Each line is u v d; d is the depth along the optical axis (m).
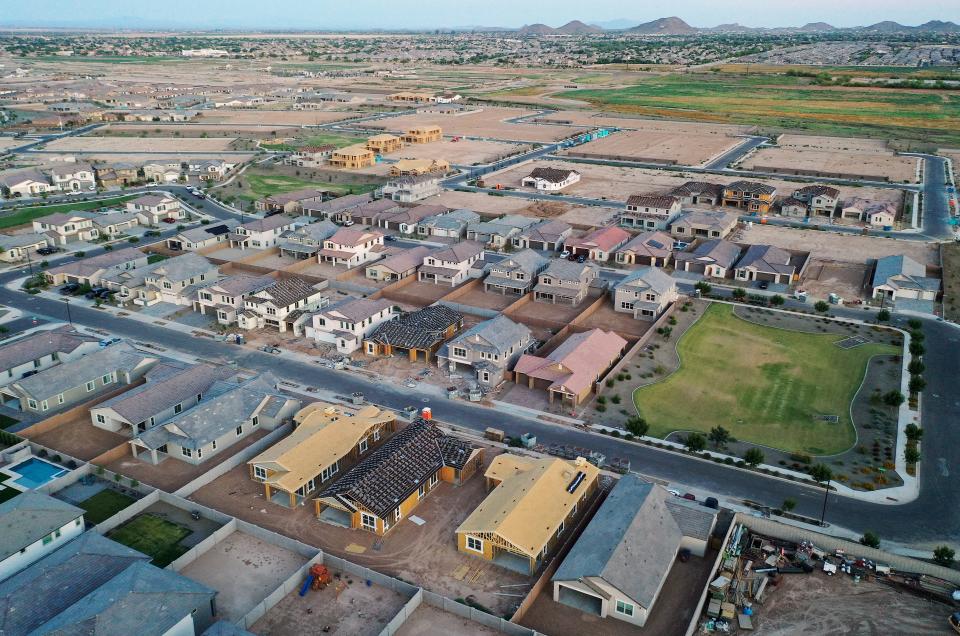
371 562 61.50
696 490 71.12
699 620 55.53
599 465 74.62
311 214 172.75
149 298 117.75
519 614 55.28
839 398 89.69
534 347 100.38
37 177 192.25
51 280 125.69
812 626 54.94
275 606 56.09
